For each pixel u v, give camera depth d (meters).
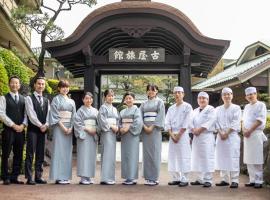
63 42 10.54
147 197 6.18
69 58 11.48
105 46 11.95
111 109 7.91
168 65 11.03
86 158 7.67
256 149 7.36
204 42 10.44
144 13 10.34
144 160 7.80
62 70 28.16
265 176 7.73
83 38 10.59
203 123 7.64
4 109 7.30
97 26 10.49
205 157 7.55
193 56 10.99
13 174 7.47
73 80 29.16
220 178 8.85
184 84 10.86
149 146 7.76
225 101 7.71
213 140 7.68
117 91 28.45
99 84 12.22
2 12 13.81
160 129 7.79
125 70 11.64
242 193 6.64
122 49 10.85
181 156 7.60
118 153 13.99
